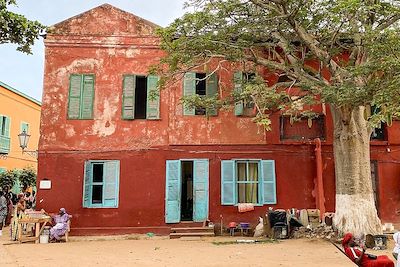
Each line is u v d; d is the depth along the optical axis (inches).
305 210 599.8
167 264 382.3
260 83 507.8
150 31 677.3
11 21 330.6
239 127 663.1
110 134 653.9
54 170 640.4
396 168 657.0
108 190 641.0
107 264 384.5
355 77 447.2
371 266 270.8
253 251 456.8
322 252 442.6
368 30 456.1
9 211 786.8
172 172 649.6
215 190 648.4
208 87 663.1
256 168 661.9
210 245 515.8
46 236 566.3
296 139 663.1
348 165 531.2
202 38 514.3
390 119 374.3
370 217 516.7
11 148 1005.8
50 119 651.5
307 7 474.3
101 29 675.4
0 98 952.9
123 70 668.7
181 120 661.9
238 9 514.9
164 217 637.3
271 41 575.2
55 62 664.4
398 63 388.5
